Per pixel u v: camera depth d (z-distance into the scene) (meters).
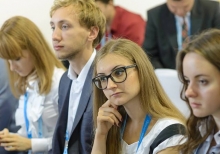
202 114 1.81
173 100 4.04
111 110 2.44
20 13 6.16
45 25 6.25
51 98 3.34
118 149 2.49
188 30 4.96
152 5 6.72
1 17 6.09
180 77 1.92
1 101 3.77
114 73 2.29
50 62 3.40
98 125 2.47
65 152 2.86
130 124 2.49
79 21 2.87
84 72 2.90
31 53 3.35
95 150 2.50
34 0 6.16
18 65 3.38
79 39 2.88
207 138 1.99
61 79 3.13
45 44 3.42
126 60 2.32
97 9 2.99
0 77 3.83
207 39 1.80
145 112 2.39
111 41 2.45
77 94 2.93
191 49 1.82
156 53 5.11
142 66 2.34
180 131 2.25
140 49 2.41
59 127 3.00
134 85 2.31
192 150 2.02
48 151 3.27
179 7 4.87
